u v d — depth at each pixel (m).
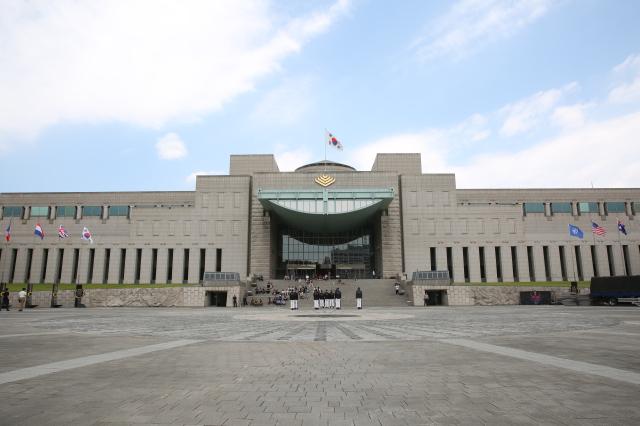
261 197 70.75
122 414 6.12
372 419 5.86
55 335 17.05
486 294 57.00
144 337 16.34
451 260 79.50
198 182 81.81
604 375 8.48
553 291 58.12
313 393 7.28
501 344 13.41
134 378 8.48
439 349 12.33
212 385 7.89
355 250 84.88
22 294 41.81
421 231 79.75
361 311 38.97
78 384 7.96
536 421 5.70
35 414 6.11
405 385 7.80
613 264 85.25
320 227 80.56
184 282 79.62
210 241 79.88
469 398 6.87
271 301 56.78
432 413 6.10
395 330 18.95
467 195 90.00
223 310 44.81
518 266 79.12
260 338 15.91
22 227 84.19
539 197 88.88
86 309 48.41
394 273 77.38
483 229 80.00
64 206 86.69
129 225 83.44
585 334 16.48
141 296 57.62
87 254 81.88
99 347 13.18
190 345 13.69
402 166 89.50
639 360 10.21
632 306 47.66
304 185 81.19
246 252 79.25
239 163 89.38
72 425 5.65
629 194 88.31
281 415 6.06
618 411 6.09
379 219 80.00
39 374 8.88
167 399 6.93
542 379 8.16
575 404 6.45
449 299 56.34
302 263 84.31
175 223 80.56
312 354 11.55
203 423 5.73
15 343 14.23
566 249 84.56
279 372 9.06
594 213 87.19
